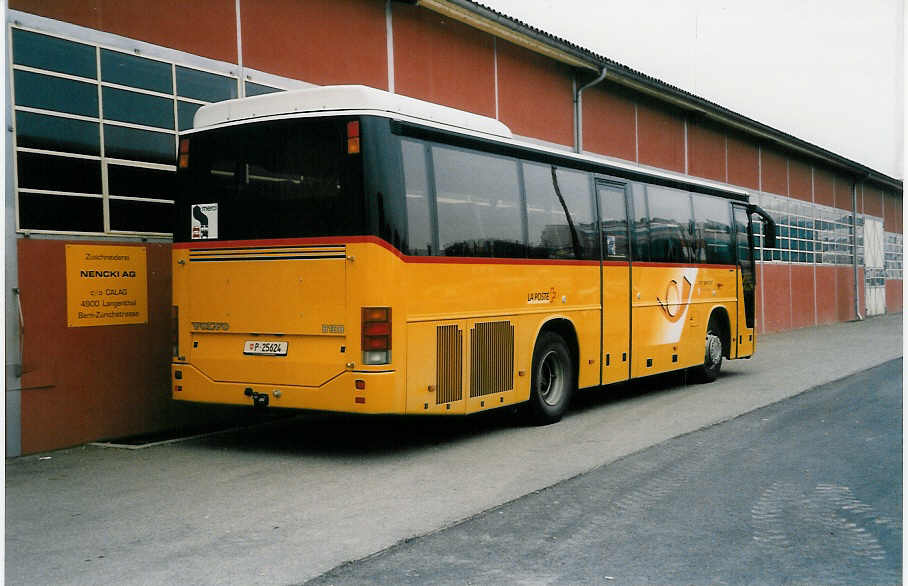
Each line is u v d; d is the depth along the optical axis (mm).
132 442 8984
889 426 9422
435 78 13859
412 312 7840
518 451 8367
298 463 7922
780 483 6871
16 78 8141
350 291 7605
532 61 16453
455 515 6020
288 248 7910
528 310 9430
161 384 9617
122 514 6160
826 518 5867
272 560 5062
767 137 26391
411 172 7934
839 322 32594
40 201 8352
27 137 8227
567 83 17578
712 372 13867
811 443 8516
